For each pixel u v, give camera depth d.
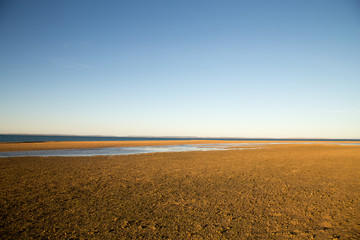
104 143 53.44
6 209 7.45
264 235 5.74
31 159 20.84
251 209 7.72
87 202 8.35
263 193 9.78
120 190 10.16
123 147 42.16
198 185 11.26
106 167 16.91
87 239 5.46
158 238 5.54
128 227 6.19
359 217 6.96
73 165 17.64
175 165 18.30
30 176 13.02
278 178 13.11
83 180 12.17
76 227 6.16
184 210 7.61
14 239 5.40
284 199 8.89
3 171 14.45
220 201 8.62
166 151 33.62
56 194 9.34
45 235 5.64
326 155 28.23
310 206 8.03
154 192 9.88
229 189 10.48
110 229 6.05
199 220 6.73
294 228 6.17
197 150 36.47
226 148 42.69
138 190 10.20
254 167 17.44
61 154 26.31
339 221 6.66
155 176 13.54
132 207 7.88
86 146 41.59
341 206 8.03
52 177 12.86
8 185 10.73
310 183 11.80
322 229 6.10
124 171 15.21
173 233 5.83
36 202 8.25
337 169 16.72
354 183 11.83
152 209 7.69
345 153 31.45
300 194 9.62
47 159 21.12
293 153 31.00
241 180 12.50
